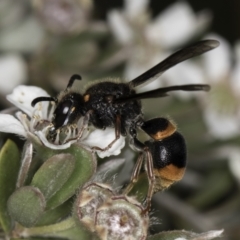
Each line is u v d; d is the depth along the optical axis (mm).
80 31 166
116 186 134
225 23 191
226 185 169
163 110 167
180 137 139
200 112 170
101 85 141
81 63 168
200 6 192
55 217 132
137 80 143
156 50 175
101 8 183
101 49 170
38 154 132
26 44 171
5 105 165
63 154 129
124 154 137
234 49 186
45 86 168
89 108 138
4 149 131
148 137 141
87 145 135
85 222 128
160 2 190
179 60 143
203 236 128
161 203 162
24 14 171
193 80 172
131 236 128
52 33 166
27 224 130
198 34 179
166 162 138
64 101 137
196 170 170
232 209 165
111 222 128
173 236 129
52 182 130
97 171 132
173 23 178
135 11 176
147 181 134
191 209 163
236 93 173
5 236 132
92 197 128
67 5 165
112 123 139
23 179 130
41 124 135
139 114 141
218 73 174
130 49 172
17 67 166
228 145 169
